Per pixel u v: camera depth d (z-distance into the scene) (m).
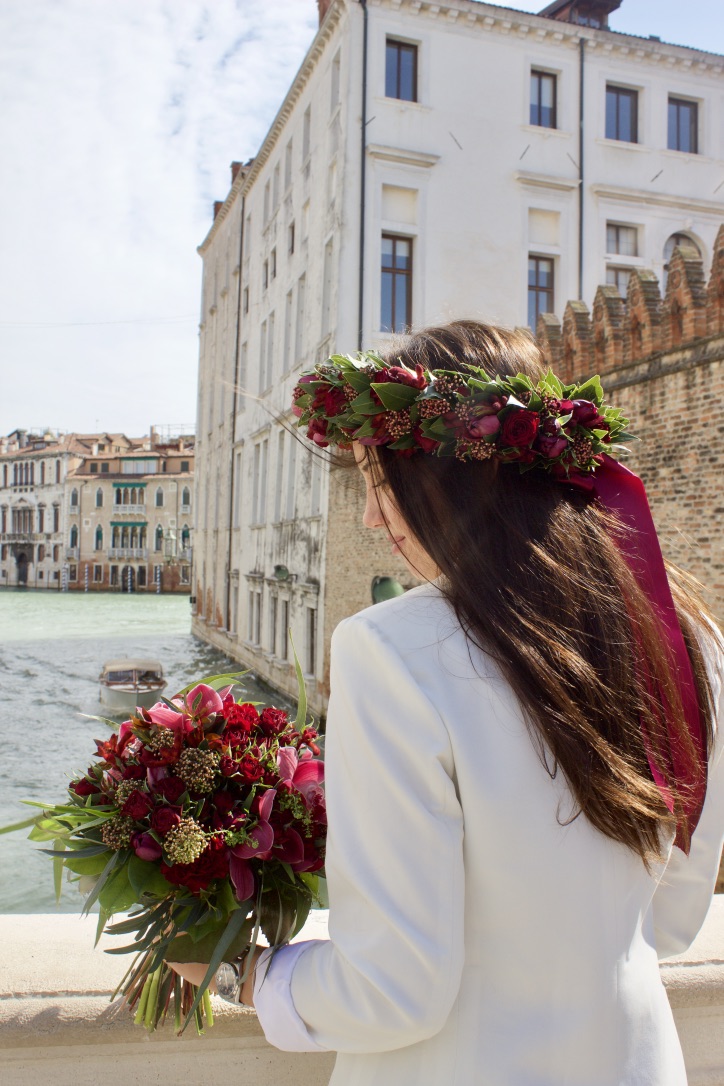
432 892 0.78
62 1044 1.33
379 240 17.70
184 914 1.11
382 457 1.00
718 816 1.01
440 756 0.81
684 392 7.75
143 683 23.34
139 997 1.25
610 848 0.86
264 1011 0.95
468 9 18.25
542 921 0.82
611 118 19.86
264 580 24.30
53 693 24.47
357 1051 0.85
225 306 33.84
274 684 22.39
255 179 28.78
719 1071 1.50
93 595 83.75
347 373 1.00
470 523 0.92
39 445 94.94
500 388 0.93
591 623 0.87
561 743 0.80
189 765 1.11
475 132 18.48
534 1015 0.83
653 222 19.77
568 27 18.94
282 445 23.45
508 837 0.81
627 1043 0.84
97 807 1.18
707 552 7.43
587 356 10.05
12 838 11.72
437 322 1.20
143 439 98.31
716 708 0.99
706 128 20.25
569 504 0.96
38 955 1.48
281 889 1.14
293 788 1.16
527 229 18.81
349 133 17.55
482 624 0.85
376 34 17.83
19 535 93.69
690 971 1.49
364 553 15.99
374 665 0.86
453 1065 0.82
